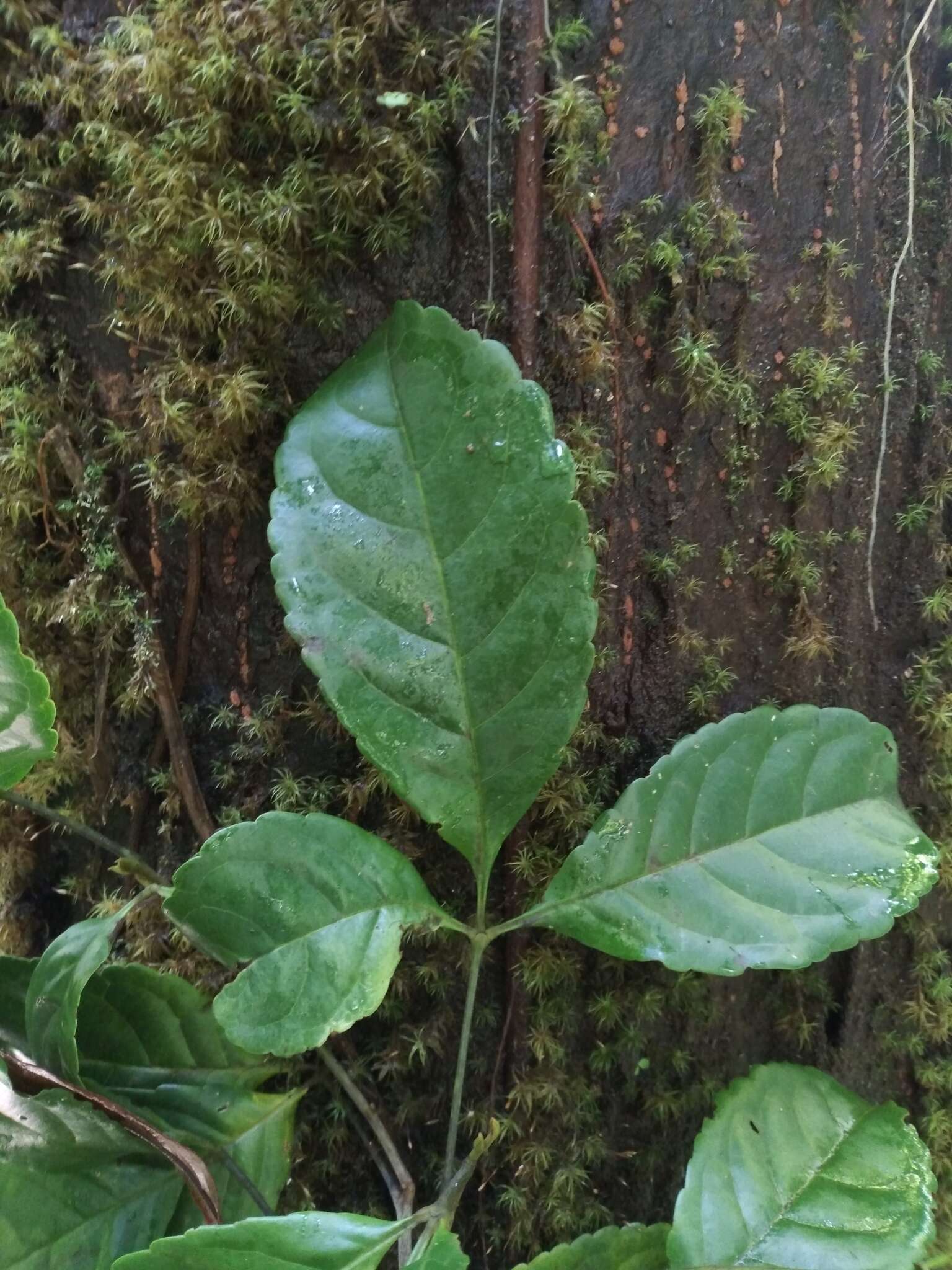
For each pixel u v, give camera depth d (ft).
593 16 0.76
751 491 0.85
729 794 0.74
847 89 0.84
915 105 0.87
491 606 0.70
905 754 0.91
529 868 0.82
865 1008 0.91
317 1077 0.83
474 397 0.69
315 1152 0.84
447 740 0.70
